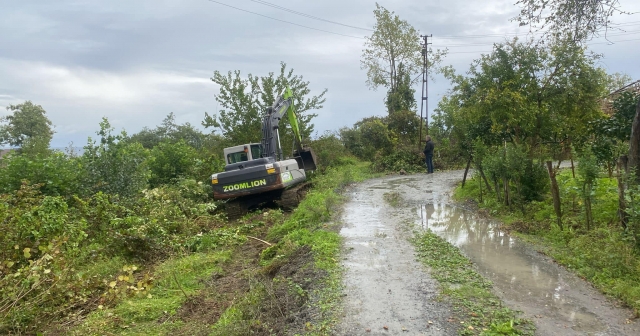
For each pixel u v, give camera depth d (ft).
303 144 76.28
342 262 23.84
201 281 25.13
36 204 29.55
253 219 42.91
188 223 35.99
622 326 15.80
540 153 39.32
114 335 18.11
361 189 54.13
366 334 15.71
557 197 28.40
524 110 36.94
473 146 42.80
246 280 24.70
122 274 25.63
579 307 17.44
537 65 38.04
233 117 72.90
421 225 32.30
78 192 37.91
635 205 22.36
